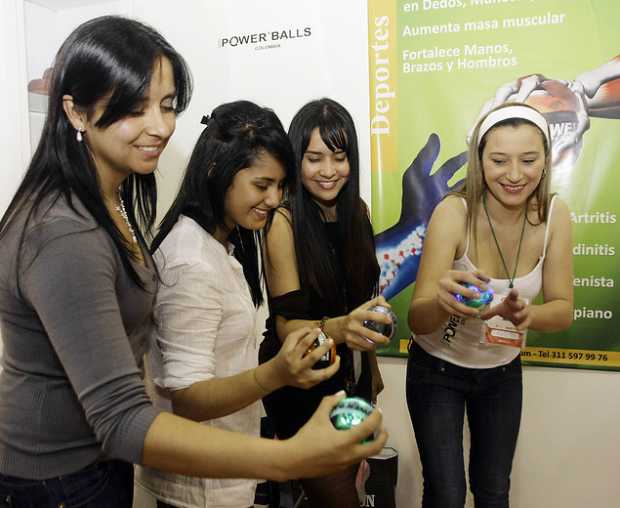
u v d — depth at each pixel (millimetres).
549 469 2068
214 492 1132
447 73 2000
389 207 2104
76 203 807
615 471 2002
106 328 740
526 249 1558
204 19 2174
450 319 1503
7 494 902
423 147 2051
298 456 686
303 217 1562
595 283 1961
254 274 1378
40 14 2160
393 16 2018
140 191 1127
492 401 1571
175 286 1012
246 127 1101
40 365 868
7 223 833
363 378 1766
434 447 1534
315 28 2086
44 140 851
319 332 982
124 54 817
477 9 1951
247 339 1169
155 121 861
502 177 1487
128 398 725
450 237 1540
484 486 1560
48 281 736
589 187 1929
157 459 711
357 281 1690
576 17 1874
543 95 1931
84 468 925
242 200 1114
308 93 2119
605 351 1975
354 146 1656
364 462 1709
